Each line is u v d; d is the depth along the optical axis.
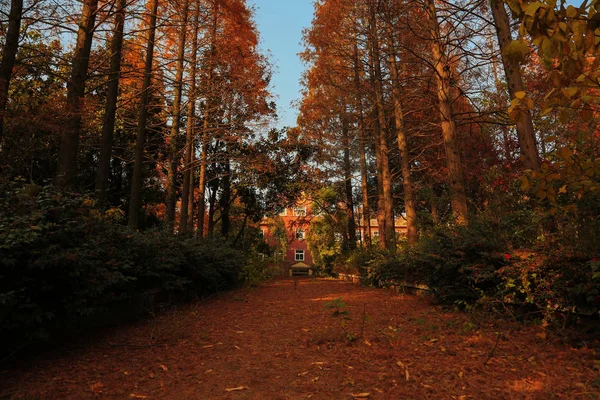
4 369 3.61
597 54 1.69
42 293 4.01
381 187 18.00
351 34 14.09
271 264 21.08
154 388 3.14
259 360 3.95
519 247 5.86
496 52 9.48
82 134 15.11
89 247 4.65
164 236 8.79
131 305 6.20
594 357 3.53
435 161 16.86
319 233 30.67
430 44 10.80
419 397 2.78
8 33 7.81
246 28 13.66
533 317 5.06
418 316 6.36
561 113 1.97
